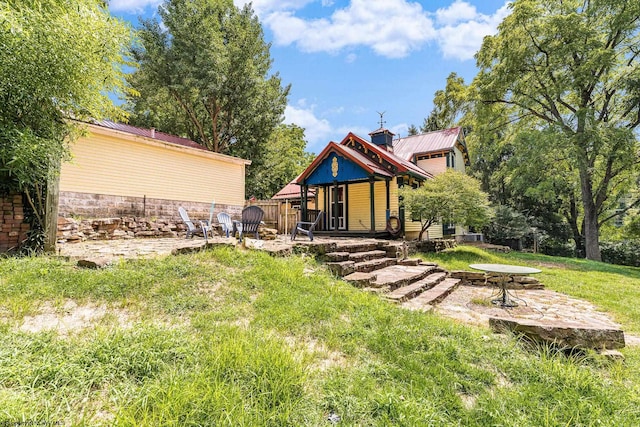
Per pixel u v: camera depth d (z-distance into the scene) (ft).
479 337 9.59
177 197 33.24
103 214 26.94
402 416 5.38
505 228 61.21
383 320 10.34
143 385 5.63
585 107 41.63
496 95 49.14
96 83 16.29
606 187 45.47
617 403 6.48
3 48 12.07
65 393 5.28
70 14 14.05
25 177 14.16
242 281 12.49
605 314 15.48
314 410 5.55
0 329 7.37
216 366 6.32
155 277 11.85
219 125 65.87
